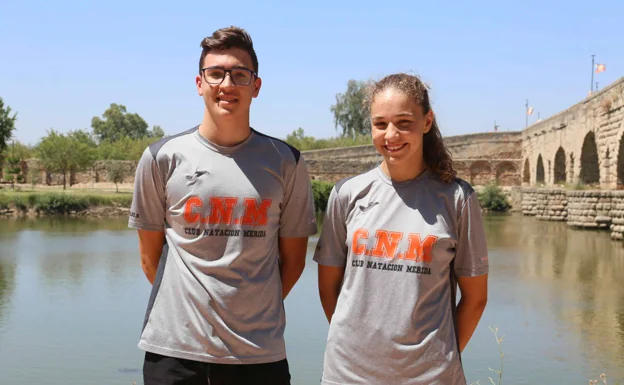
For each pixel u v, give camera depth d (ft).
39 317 45.65
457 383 13.05
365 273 13.26
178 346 13.35
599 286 56.59
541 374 32.12
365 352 12.94
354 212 13.78
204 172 13.84
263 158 14.19
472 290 13.76
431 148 13.91
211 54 14.02
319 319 43.29
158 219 14.43
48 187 196.85
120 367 34.17
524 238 96.53
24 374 32.86
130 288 57.16
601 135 113.19
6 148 182.29
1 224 119.75
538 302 49.57
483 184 194.80
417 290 13.01
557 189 134.10
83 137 271.90
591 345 37.52
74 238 97.25
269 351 13.65
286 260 15.03
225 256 13.60
